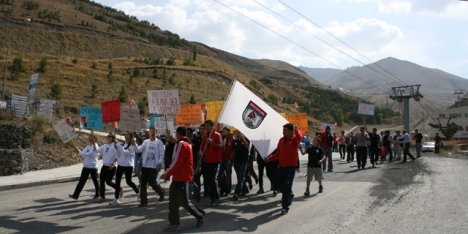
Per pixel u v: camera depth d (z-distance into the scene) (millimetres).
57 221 7930
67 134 10984
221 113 9875
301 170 17938
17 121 19938
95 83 58750
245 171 10641
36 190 12516
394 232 6832
